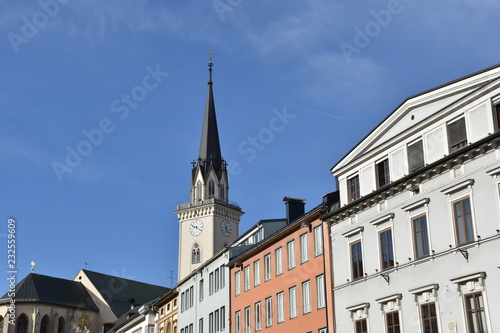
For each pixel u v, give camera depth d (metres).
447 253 34.91
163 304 85.75
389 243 39.81
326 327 45.31
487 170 33.12
